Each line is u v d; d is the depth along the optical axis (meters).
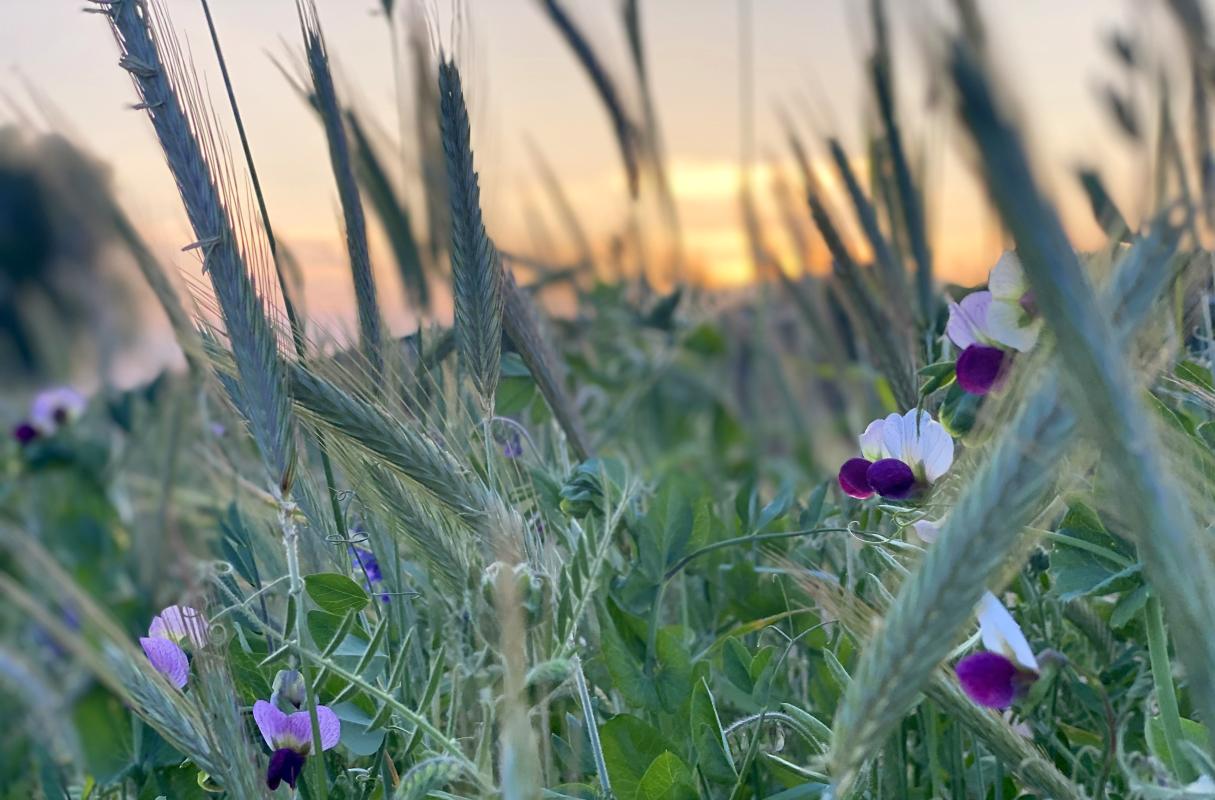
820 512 0.53
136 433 0.94
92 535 0.97
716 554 0.54
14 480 1.04
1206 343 0.45
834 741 0.30
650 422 1.13
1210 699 0.26
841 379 0.88
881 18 0.53
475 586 0.32
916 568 0.29
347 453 0.39
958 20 0.21
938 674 0.34
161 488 0.77
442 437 0.40
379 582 0.49
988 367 0.37
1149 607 0.34
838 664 0.37
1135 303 0.26
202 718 0.35
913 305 0.51
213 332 0.38
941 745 0.46
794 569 0.35
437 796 0.36
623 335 1.10
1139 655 0.44
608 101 0.85
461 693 0.36
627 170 0.89
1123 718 0.42
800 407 1.04
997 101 0.22
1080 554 0.39
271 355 0.36
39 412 1.04
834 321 0.70
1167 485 0.26
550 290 0.88
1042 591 0.46
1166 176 0.30
